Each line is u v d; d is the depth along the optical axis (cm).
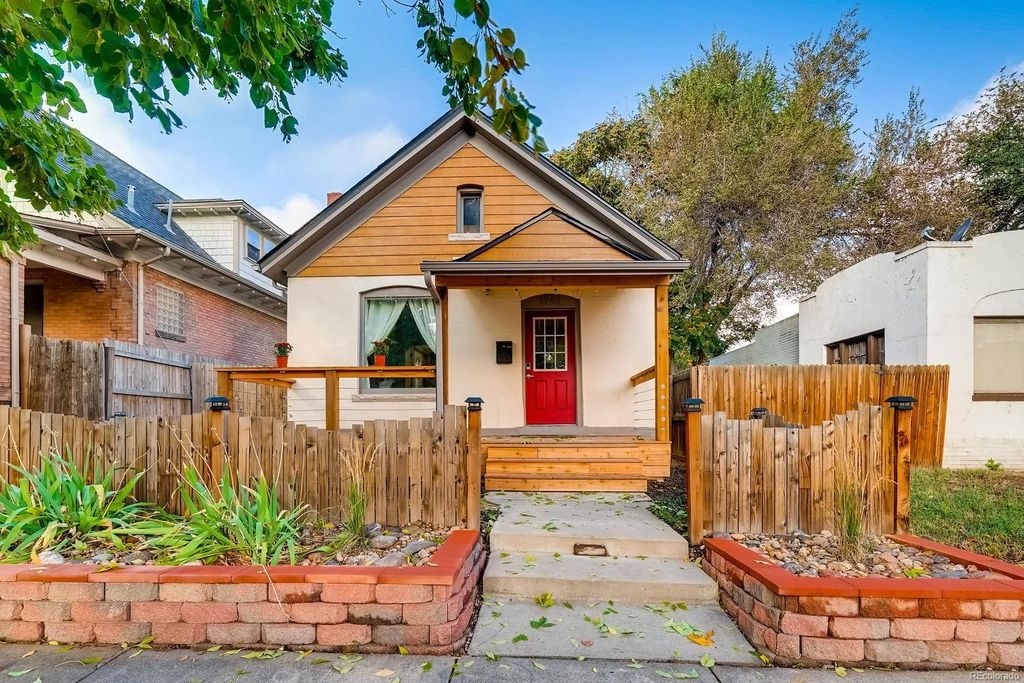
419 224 827
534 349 806
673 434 841
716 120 1452
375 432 391
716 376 705
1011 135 1285
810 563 315
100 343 690
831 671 261
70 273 870
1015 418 693
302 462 391
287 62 350
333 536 360
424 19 324
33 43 326
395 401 806
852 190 1461
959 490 538
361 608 281
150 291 977
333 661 269
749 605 298
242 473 386
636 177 1616
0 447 392
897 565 310
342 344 812
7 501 348
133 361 745
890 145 1502
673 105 1519
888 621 266
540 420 795
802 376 701
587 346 789
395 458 389
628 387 780
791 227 1373
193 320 1112
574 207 826
